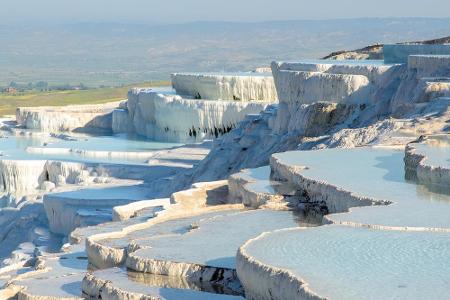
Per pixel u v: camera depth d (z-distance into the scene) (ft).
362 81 334.85
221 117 501.56
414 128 260.83
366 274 136.15
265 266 141.49
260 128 378.73
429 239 154.30
